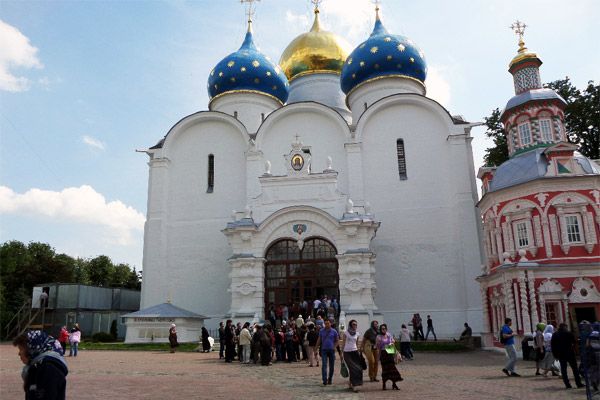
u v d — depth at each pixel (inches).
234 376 610.5
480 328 1166.3
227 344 802.2
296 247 1133.1
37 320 1649.9
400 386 513.7
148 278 1314.0
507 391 472.4
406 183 1311.5
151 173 1392.7
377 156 1341.0
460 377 588.1
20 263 2263.8
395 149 1338.6
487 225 1015.0
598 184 886.4
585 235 864.9
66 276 2353.6
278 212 1119.6
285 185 1170.6
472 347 998.4
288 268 1125.7
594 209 876.6
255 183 1339.8
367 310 1032.8
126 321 1159.0
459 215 1243.2
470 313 1181.1
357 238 1093.1
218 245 1336.1
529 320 827.4
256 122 1498.5
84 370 679.1
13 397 444.1
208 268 1325.0
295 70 1729.8
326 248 1123.9
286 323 840.9
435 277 1238.3
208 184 1386.6
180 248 1347.2
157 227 1346.0
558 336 504.1
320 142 1374.3
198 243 1343.5
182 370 681.0
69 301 1659.7
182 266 1334.9
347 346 489.4
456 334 1190.3
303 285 1112.8
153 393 472.4
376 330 568.7
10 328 1712.6
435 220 1275.8
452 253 1245.1
